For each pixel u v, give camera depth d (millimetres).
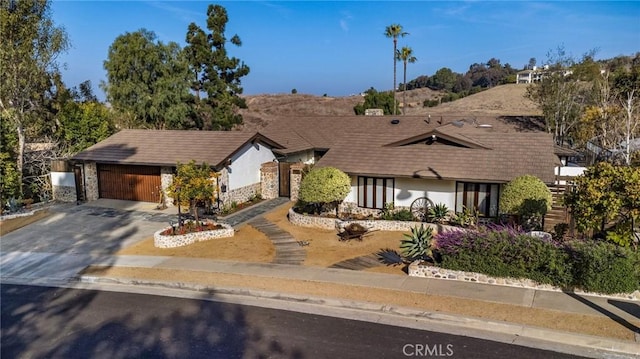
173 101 40531
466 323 10180
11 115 26109
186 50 42281
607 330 9414
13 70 25812
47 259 16297
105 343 9844
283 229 19312
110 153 25094
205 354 9180
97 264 15492
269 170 25828
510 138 21328
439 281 12664
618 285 11055
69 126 31953
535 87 41688
